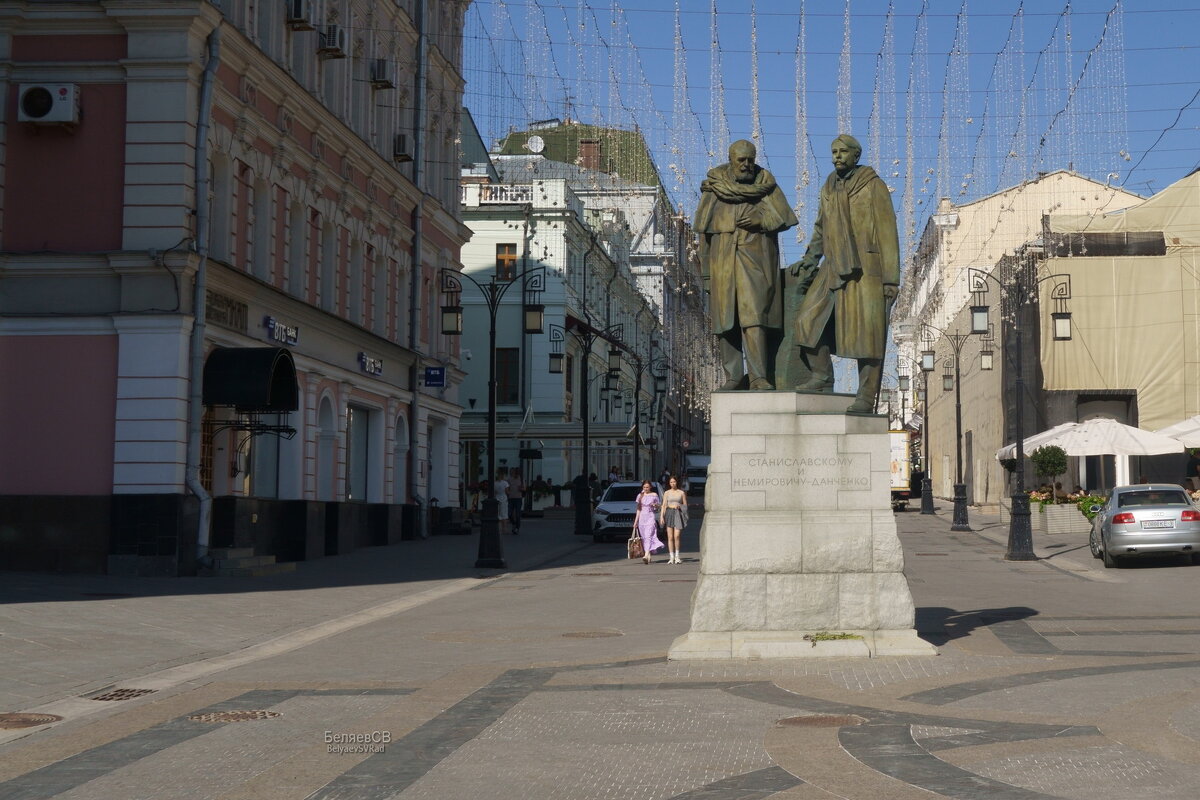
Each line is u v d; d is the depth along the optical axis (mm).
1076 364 51938
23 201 24609
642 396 87812
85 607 18359
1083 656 13023
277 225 29719
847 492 13266
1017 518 30234
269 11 29391
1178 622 16344
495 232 64312
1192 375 51406
